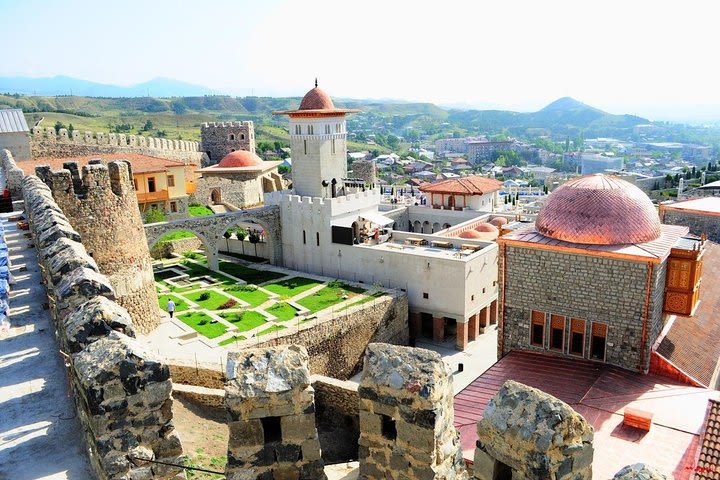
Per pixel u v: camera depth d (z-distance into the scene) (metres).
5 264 20.69
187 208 68.00
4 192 42.38
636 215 28.78
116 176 34.06
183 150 87.94
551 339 30.70
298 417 9.98
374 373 10.28
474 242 51.72
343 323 42.25
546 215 30.66
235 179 80.94
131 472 9.30
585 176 31.88
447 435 10.28
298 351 10.33
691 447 21.17
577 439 9.09
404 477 10.24
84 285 12.23
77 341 10.16
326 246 55.31
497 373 28.80
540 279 30.27
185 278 52.91
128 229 35.16
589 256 28.48
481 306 49.72
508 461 9.50
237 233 63.91
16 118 63.38
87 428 10.09
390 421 10.62
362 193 58.00
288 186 96.25
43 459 10.50
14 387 13.19
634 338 27.89
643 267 27.06
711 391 25.61
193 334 38.19
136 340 10.13
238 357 10.16
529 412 9.33
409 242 53.94
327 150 58.34
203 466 19.09
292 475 10.20
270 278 53.94
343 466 16.16
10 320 17.52
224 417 23.86
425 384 9.77
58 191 31.06
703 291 36.31
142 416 9.38
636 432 22.31
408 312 50.06
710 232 43.75
